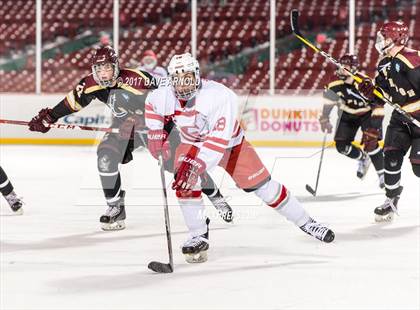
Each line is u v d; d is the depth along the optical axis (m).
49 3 33.06
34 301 8.81
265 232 12.85
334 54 31.30
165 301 8.80
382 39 12.98
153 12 32.75
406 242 12.12
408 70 12.79
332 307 8.59
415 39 31.50
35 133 27.50
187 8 32.78
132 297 8.97
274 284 9.57
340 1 32.19
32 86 31.14
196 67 9.90
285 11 32.22
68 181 18.78
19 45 32.25
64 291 9.24
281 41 31.69
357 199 16.41
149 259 10.98
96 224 13.64
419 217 14.28
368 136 14.77
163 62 31.80
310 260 10.89
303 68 30.91
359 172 18.30
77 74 31.34
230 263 10.70
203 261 10.77
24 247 11.75
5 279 9.82
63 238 12.42
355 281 9.73
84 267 10.48
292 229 13.12
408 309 8.53
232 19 32.44
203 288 9.38
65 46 32.12
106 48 12.42
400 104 13.22
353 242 12.09
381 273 10.15
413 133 13.32
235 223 13.64
